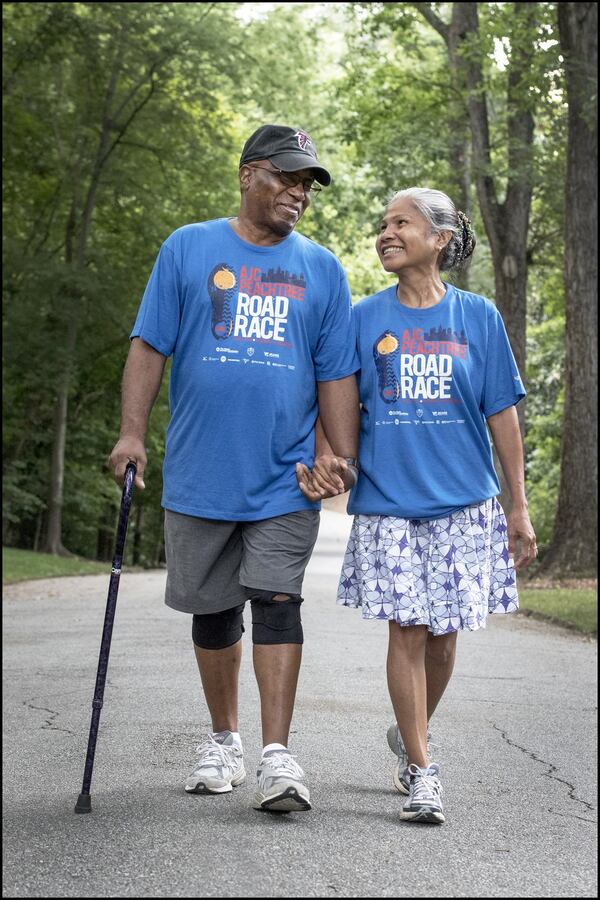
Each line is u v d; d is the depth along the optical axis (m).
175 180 32.84
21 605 17.58
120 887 3.44
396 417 4.73
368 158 28.59
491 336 4.83
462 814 4.53
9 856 3.76
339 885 3.49
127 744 5.87
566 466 23.30
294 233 4.88
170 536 4.80
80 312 30.00
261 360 4.69
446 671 4.91
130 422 4.70
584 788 5.11
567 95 22.73
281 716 4.50
